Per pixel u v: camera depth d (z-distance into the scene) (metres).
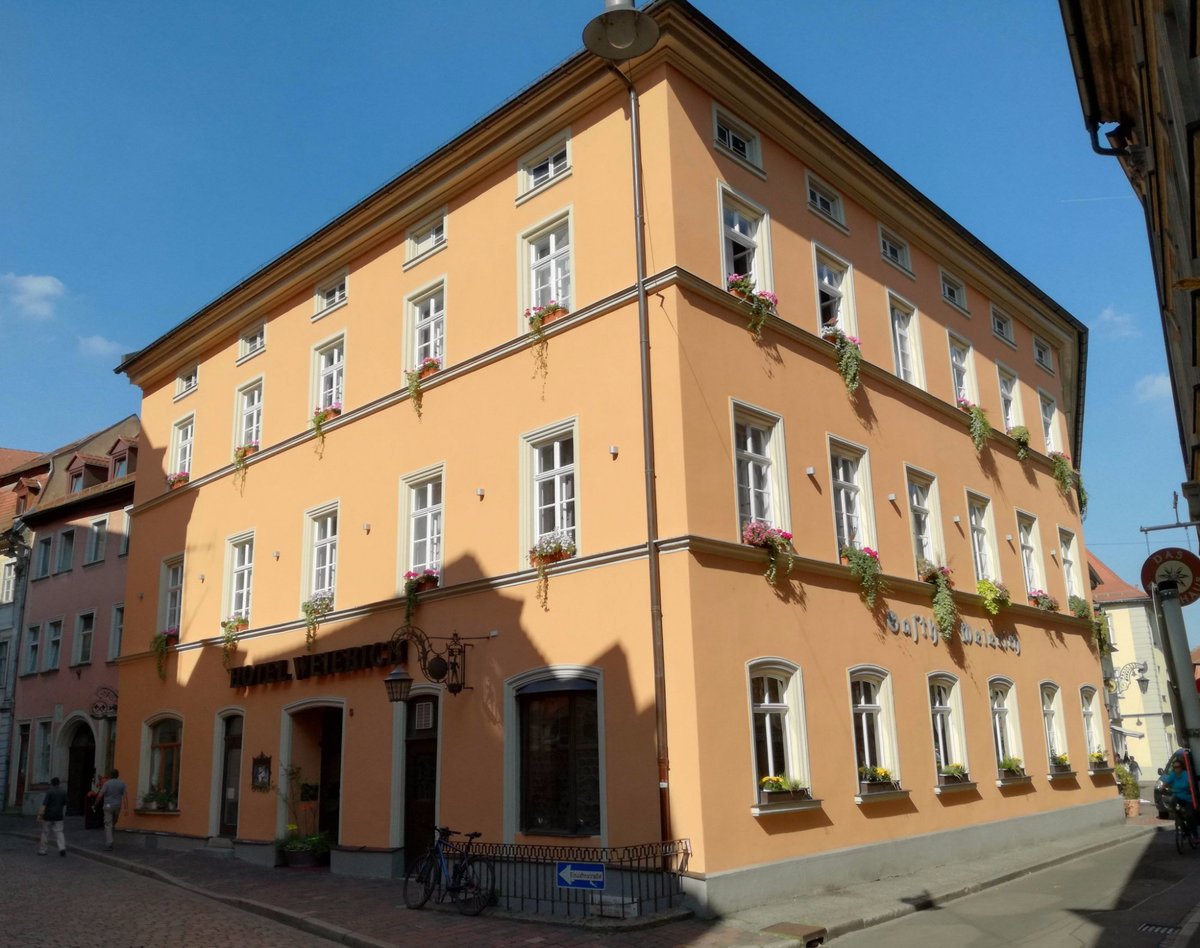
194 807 21.50
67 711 32.12
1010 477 23.16
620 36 12.45
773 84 16.80
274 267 22.28
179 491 24.58
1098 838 20.73
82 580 33.06
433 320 18.81
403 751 16.83
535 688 14.70
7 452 47.44
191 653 22.78
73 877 17.41
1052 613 23.19
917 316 20.72
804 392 16.56
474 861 13.27
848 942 11.22
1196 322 8.12
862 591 16.58
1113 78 12.09
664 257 14.72
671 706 13.04
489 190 17.98
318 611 19.16
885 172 19.61
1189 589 9.06
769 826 13.41
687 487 13.69
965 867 16.45
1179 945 9.95
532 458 16.02
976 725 18.94
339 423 19.91
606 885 13.05
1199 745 6.65
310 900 14.35
